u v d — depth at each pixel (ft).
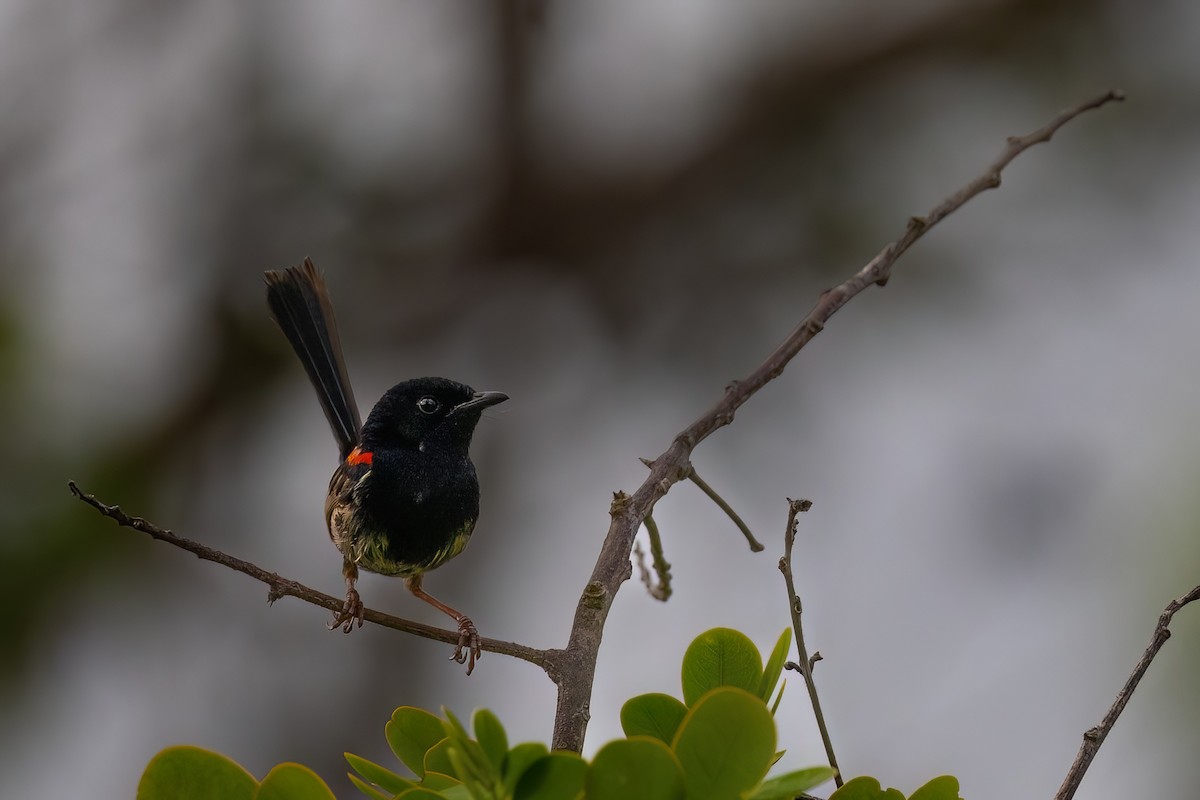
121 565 39.37
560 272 49.88
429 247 49.24
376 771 11.69
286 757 44.78
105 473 39.17
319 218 47.55
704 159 47.88
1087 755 13.75
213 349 46.19
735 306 46.93
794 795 10.84
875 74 45.62
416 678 46.50
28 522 37.32
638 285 48.80
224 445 46.19
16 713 37.81
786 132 46.68
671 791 10.19
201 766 11.32
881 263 19.19
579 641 15.21
